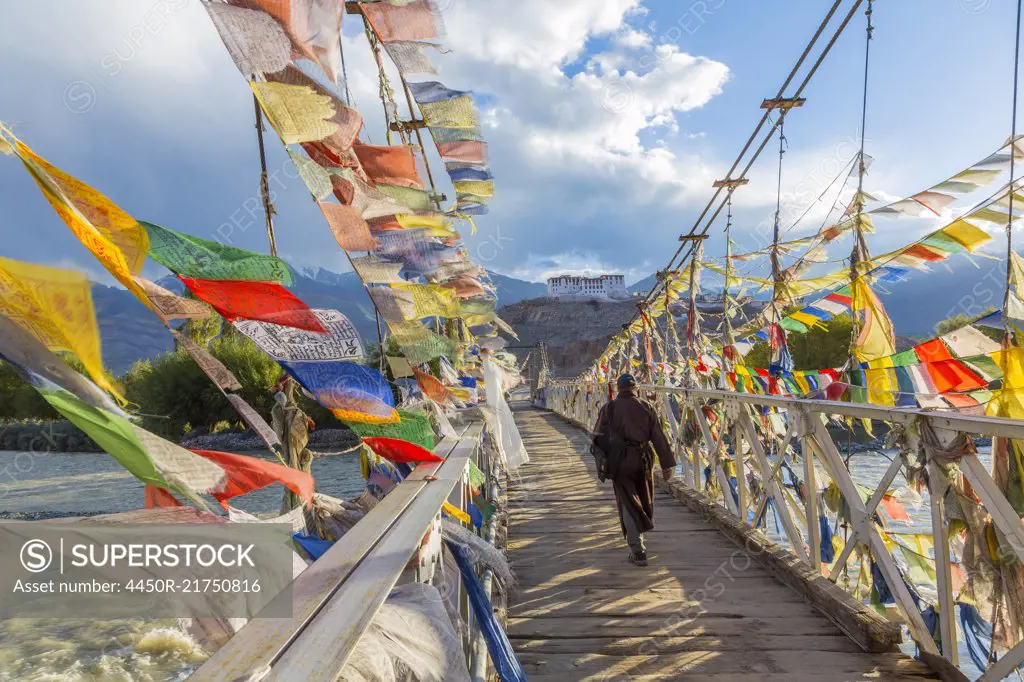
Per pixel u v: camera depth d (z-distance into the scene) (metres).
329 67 1.38
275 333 1.56
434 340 2.57
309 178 1.48
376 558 1.47
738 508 5.60
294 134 1.40
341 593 1.26
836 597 3.47
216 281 1.26
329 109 1.38
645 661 3.08
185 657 1.67
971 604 2.83
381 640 1.27
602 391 14.13
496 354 7.32
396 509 1.94
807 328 6.33
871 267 4.98
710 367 9.34
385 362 2.72
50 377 0.96
